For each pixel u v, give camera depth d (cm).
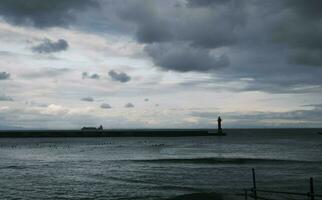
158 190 2906
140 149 8256
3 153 7138
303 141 12525
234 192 2750
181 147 9019
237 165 4722
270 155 6525
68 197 2666
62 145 9906
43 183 3278
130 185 3150
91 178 3578
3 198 2625
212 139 14275
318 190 2820
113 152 7356
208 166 4609
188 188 2984
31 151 7675
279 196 2498
